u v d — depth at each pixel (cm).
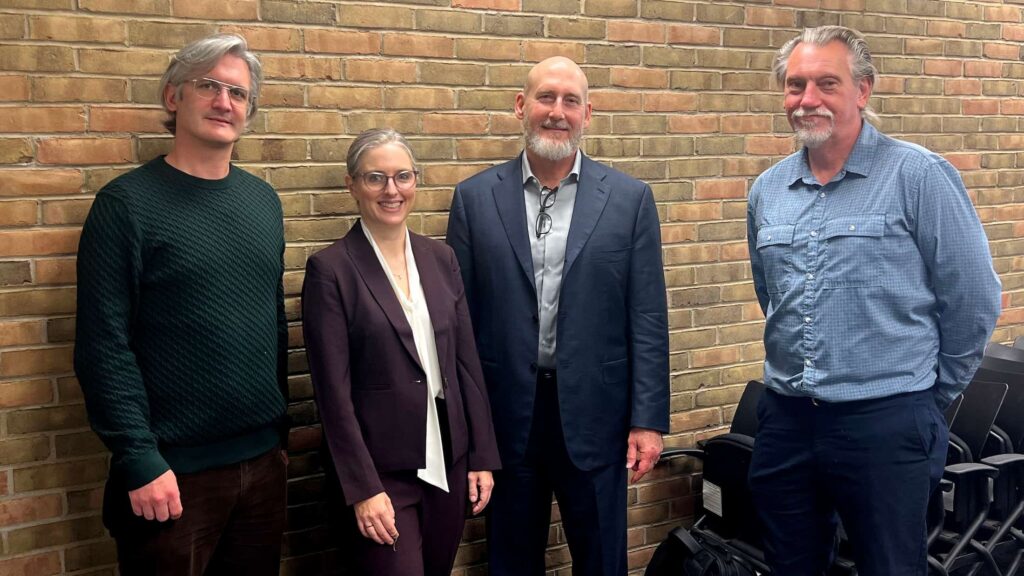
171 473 190
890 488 219
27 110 219
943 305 220
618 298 248
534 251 246
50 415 228
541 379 247
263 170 250
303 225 258
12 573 228
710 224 332
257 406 205
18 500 227
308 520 269
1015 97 408
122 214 188
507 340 242
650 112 313
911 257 220
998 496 319
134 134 232
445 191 280
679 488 338
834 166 231
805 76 223
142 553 196
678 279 327
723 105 329
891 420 218
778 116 344
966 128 394
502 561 256
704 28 321
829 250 225
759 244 242
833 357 223
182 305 193
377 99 265
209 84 197
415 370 217
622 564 259
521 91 289
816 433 229
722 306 339
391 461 215
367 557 216
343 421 209
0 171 217
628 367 255
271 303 211
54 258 225
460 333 231
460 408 227
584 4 296
